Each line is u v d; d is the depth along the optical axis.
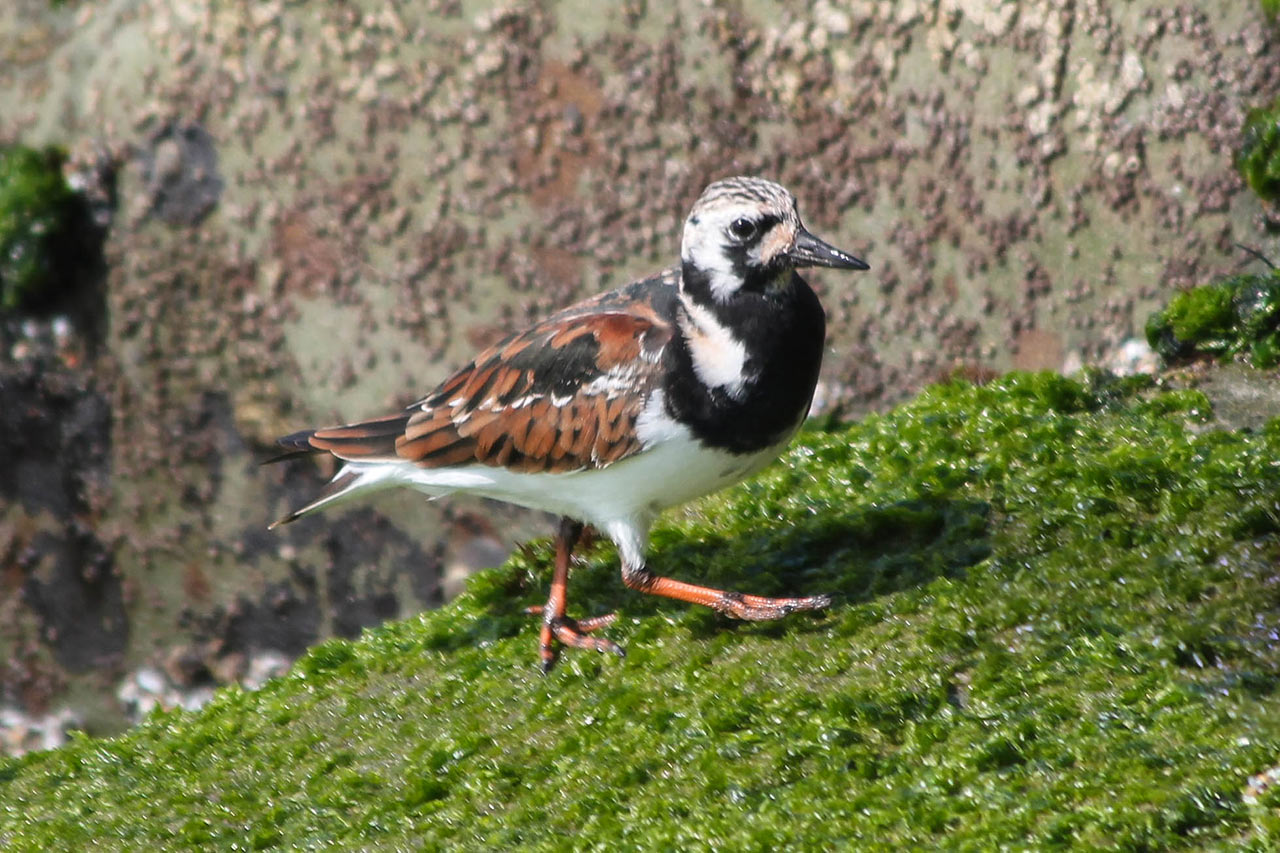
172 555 14.95
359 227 14.08
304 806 9.14
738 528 10.75
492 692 9.80
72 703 15.37
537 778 8.76
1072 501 9.57
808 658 8.94
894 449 11.17
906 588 9.35
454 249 13.97
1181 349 11.67
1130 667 8.04
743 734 8.41
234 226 14.32
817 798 7.79
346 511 14.45
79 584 15.22
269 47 14.10
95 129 14.57
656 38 13.59
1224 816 6.84
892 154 13.38
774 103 13.51
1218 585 8.48
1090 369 11.72
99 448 14.95
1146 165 12.86
